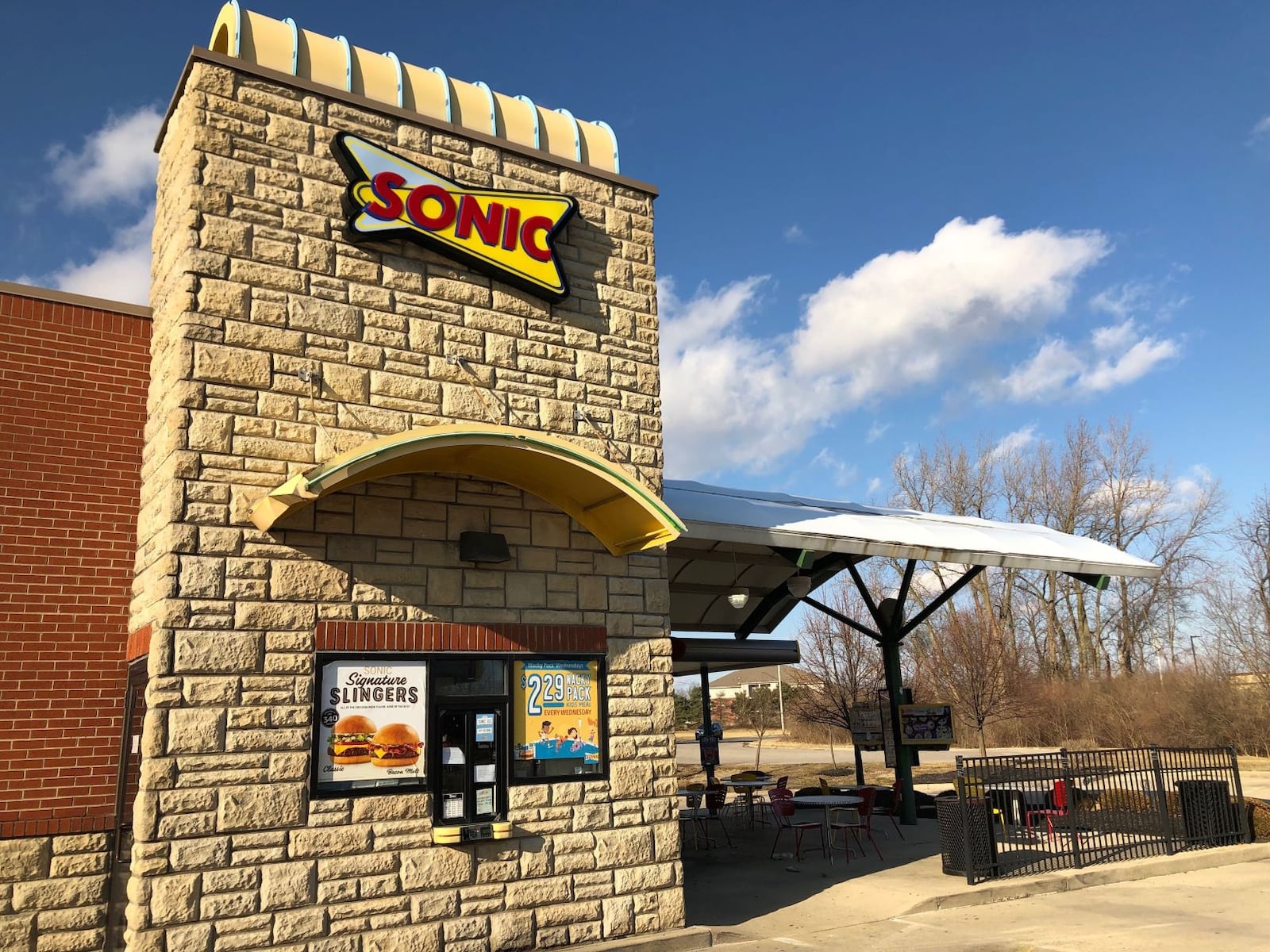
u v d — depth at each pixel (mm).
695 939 8258
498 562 8055
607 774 8406
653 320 9695
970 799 10844
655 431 9445
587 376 9078
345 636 7305
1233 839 12734
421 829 7359
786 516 11789
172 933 6273
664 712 8906
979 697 26188
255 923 6559
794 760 35531
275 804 6777
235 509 7016
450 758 7691
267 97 7762
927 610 16219
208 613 6770
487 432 7305
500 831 7578
